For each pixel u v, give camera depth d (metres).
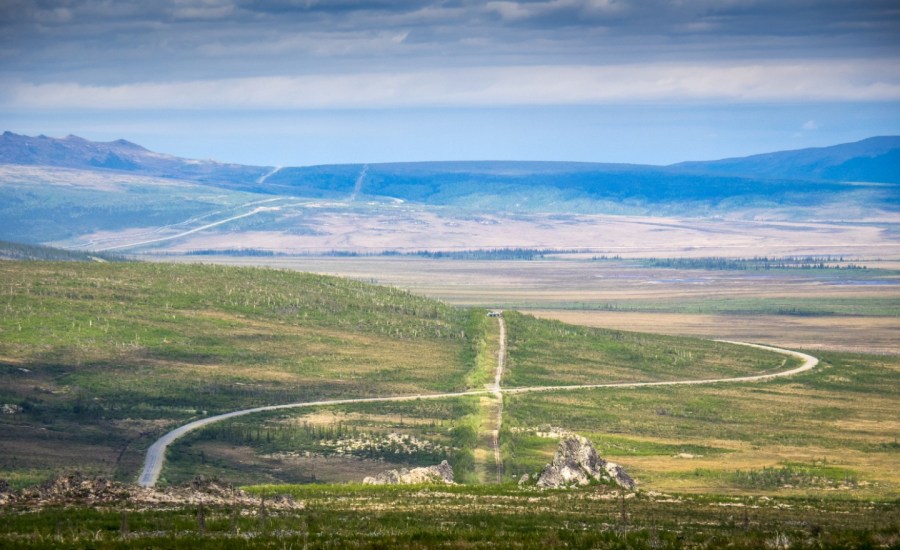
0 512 84.00
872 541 72.50
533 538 75.50
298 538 73.19
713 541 72.62
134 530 77.38
